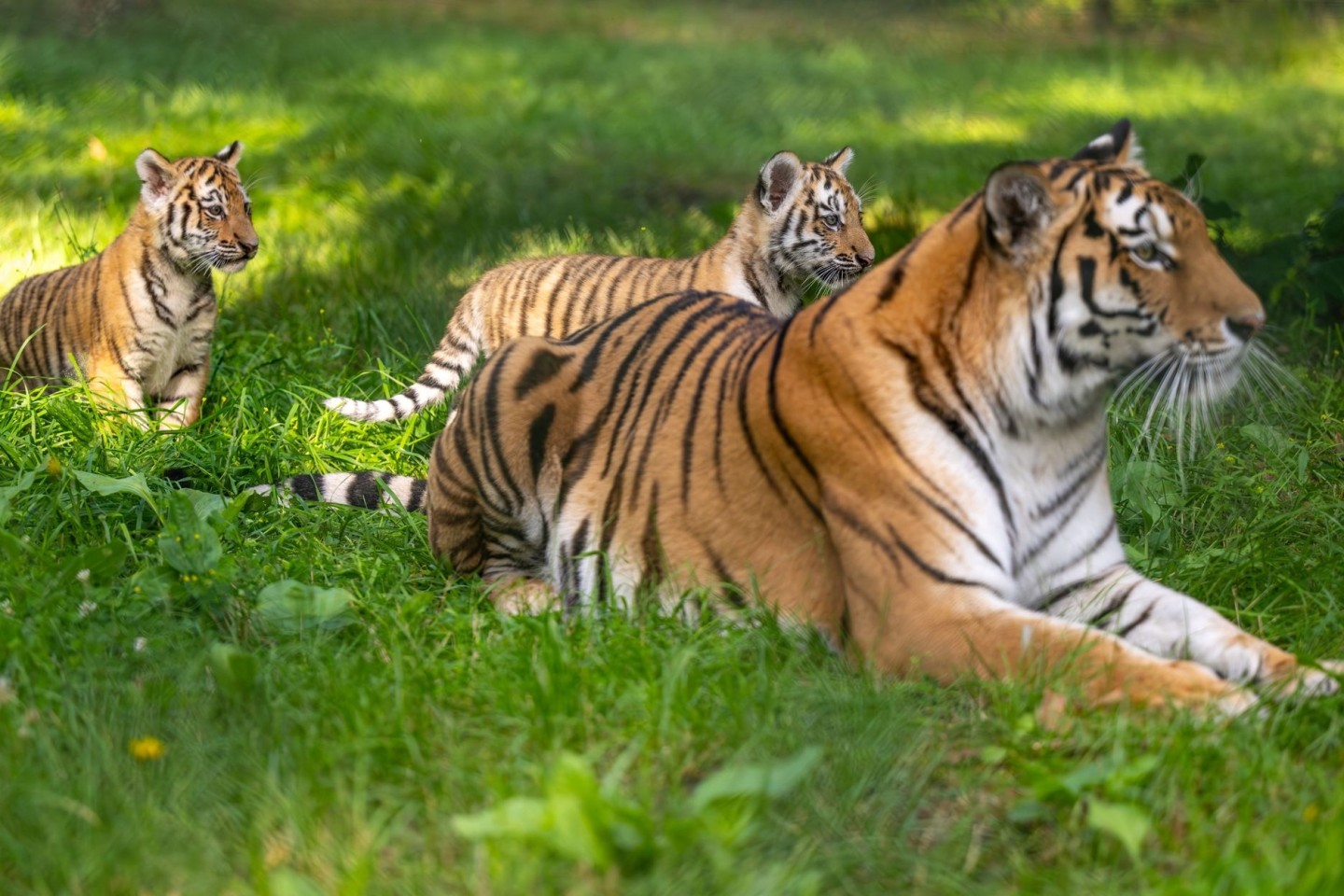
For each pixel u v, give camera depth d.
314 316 15.19
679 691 7.17
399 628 8.12
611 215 20.11
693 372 8.73
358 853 5.98
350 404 12.57
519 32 40.94
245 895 5.79
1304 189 21.00
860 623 7.75
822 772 6.66
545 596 9.12
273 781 6.42
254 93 27.91
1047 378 7.56
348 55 33.56
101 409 11.92
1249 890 5.57
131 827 6.16
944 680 7.43
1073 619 8.02
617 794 6.05
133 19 34.97
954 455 7.54
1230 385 7.58
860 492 7.67
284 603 8.26
